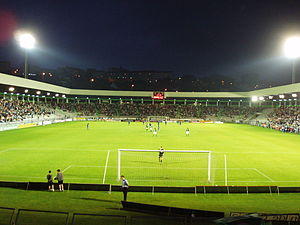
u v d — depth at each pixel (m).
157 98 104.75
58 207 13.70
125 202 13.51
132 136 46.56
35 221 11.27
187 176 21.02
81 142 38.25
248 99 112.75
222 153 30.72
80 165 23.92
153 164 24.69
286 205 14.79
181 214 12.20
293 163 25.70
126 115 103.56
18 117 65.56
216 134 52.12
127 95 104.62
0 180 19.20
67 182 18.97
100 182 19.14
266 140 43.16
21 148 32.59
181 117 103.56
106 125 72.81
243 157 28.52
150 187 17.22
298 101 91.31
